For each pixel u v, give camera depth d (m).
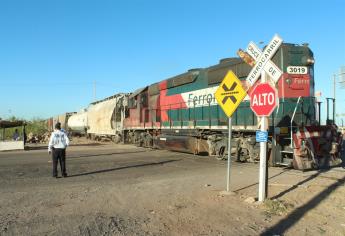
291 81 16.02
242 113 17.98
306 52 16.39
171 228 7.54
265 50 9.44
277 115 15.77
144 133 30.33
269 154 16.08
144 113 29.62
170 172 15.78
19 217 8.33
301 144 15.01
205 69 21.11
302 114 16.16
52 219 8.16
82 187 12.23
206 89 20.91
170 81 24.83
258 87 9.59
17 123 35.22
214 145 20.33
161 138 26.23
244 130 17.58
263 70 9.48
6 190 11.81
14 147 32.50
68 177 14.74
